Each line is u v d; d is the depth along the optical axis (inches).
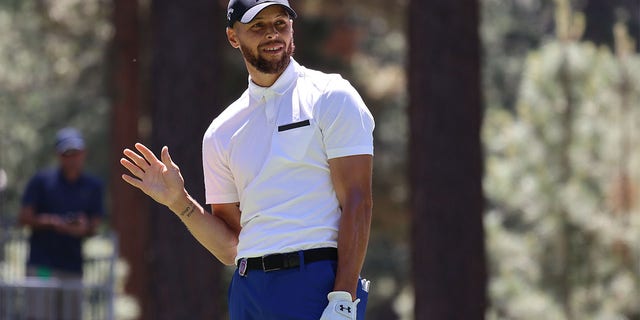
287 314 473.4
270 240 479.2
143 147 504.7
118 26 2341.3
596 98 1525.6
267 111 487.2
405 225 2795.3
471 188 1391.5
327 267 475.8
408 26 1423.5
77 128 2785.4
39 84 2741.1
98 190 1273.4
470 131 1393.9
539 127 1541.6
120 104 2377.0
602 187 1513.3
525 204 1519.4
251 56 484.1
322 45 2519.7
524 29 3907.5
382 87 2684.5
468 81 1395.2
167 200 512.4
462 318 1380.4
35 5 2508.6
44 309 1207.6
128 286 2326.5
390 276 3336.6
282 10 484.1
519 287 1513.3
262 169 484.4
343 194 478.6
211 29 1545.3
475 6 1405.0
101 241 1533.0
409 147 1421.0
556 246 1512.1
